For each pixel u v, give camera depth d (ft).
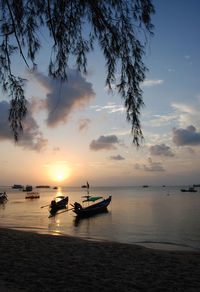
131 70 13.62
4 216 104.58
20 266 19.20
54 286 15.12
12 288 14.12
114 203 189.37
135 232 64.75
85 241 33.71
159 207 151.84
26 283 15.34
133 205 168.76
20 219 93.97
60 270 18.63
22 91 15.15
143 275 18.35
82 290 14.75
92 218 98.99
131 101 13.35
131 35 13.84
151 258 24.44
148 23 13.52
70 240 33.73
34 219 94.58
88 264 20.86
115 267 20.29
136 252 27.22
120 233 62.95
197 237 57.16
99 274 18.13
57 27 14.29
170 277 18.03
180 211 126.62
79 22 14.49
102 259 23.00
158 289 15.47
